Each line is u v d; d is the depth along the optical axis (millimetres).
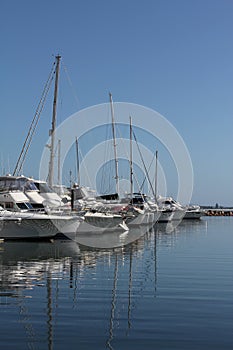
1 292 14984
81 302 13594
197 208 90375
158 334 10453
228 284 16625
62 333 10500
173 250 29719
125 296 14531
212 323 11359
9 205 35188
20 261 23203
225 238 40906
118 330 10742
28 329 10781
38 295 14547
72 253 27359
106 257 25359
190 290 15531
